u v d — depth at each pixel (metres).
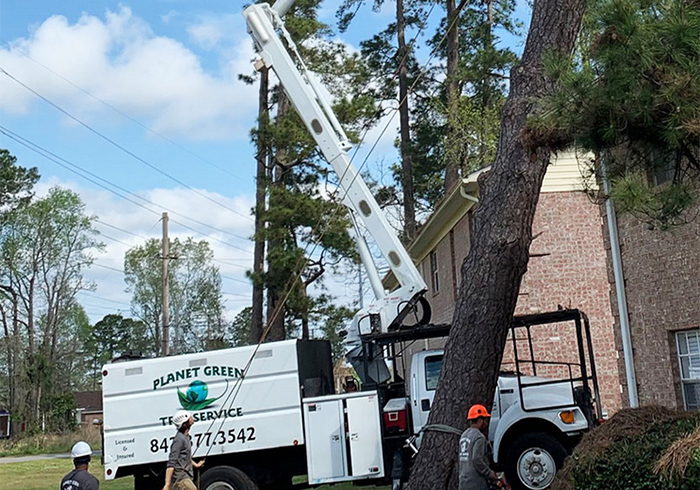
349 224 26.06
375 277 13.88
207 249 81.56
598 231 18.84
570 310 11.97
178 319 79.44
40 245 62.81
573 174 19.05
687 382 12.55
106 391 12.95
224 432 12.59
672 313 12.68
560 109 7.43
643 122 7.19
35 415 56.03
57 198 63.19
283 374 12.62
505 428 11.62
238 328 82.50
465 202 20.20
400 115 36.78
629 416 8.60
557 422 11.53
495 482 8.66
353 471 12.15
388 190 42.59
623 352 13.74
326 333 31.48
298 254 26.41
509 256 10.05
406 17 36.22
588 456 8.05
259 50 14.58
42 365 57.59
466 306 10.23
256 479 12.72
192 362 12.88
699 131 6.73
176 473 11.27
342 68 31.12
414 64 36.28
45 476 25.09
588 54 7.66
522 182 10.09
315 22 29.23
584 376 11.83
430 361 12.62
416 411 12.46
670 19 6.84
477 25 35.31
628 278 13.74
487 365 10.09
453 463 9.95
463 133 30.83
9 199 60.47
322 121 14.13
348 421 12.28
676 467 7.19
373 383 12.38
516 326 12.02
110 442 12.83
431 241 25.38
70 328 69.75
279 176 27.95
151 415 12.84
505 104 10.42
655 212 8.09
